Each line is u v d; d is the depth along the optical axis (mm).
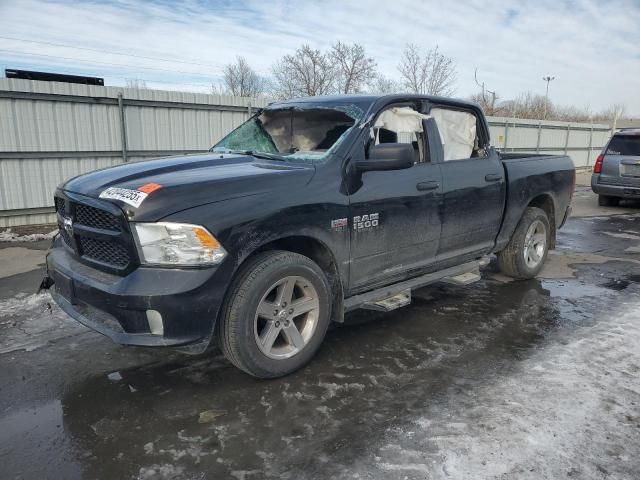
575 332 4102
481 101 34312
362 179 3553
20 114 8883
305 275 3230
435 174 4098
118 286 2764
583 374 3338
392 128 3932
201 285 2746
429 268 4289
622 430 2691
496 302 4871
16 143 8922
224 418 2820
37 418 2814
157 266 2754
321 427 2730
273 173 3164
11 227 9008
